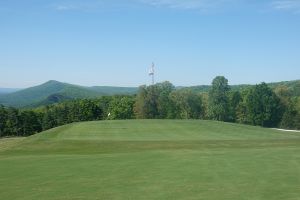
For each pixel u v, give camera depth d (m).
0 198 13.84
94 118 132.38
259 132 51.12
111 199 13.44
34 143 36.03
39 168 19.73
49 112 130.38
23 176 17.66
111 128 51.00
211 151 25.97
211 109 117.31
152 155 23.62
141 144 34.84
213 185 15.20
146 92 117.62
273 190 14.31
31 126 127.25
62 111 130.25
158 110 117.06
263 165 19.45
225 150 27.11
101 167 19.58
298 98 114.50
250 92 113.88
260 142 36.28
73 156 24.47
